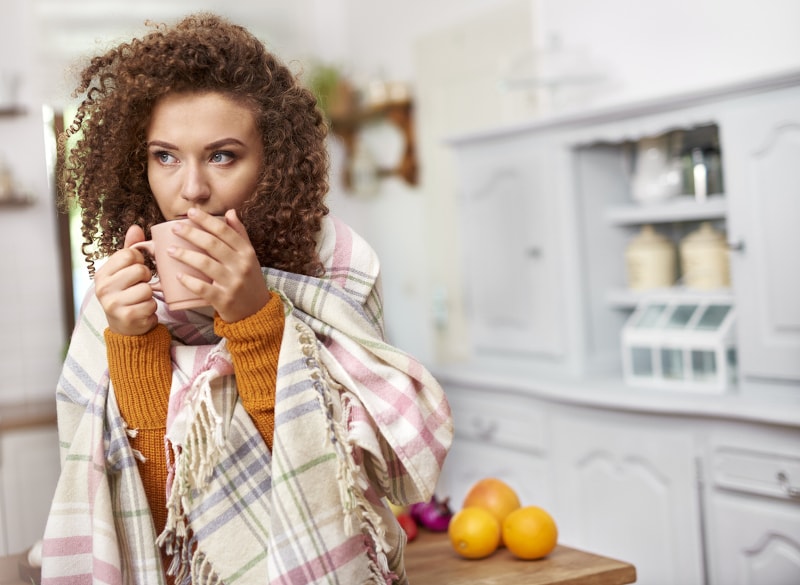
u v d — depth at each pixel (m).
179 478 0.79
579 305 2.75
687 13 2.69
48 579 0.83
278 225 0.85
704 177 2.53
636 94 2.87
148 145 0.81
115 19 4.14
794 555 2.04
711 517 2.22
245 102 0.81
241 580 0.80
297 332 0.82
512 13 3.39
